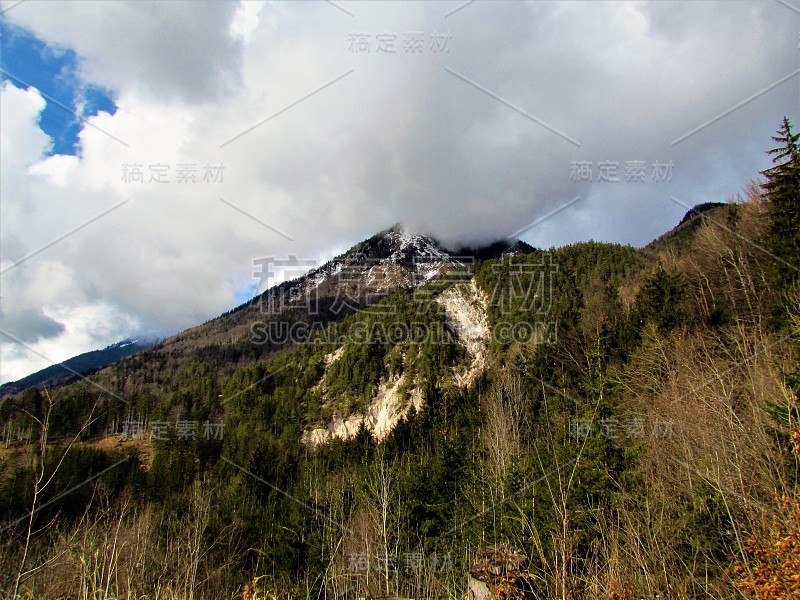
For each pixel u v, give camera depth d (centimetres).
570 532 731
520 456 1373
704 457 902
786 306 1502
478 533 1100
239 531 1877
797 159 2141
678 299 2544
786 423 745
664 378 1700
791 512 562
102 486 1333
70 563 726
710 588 610
